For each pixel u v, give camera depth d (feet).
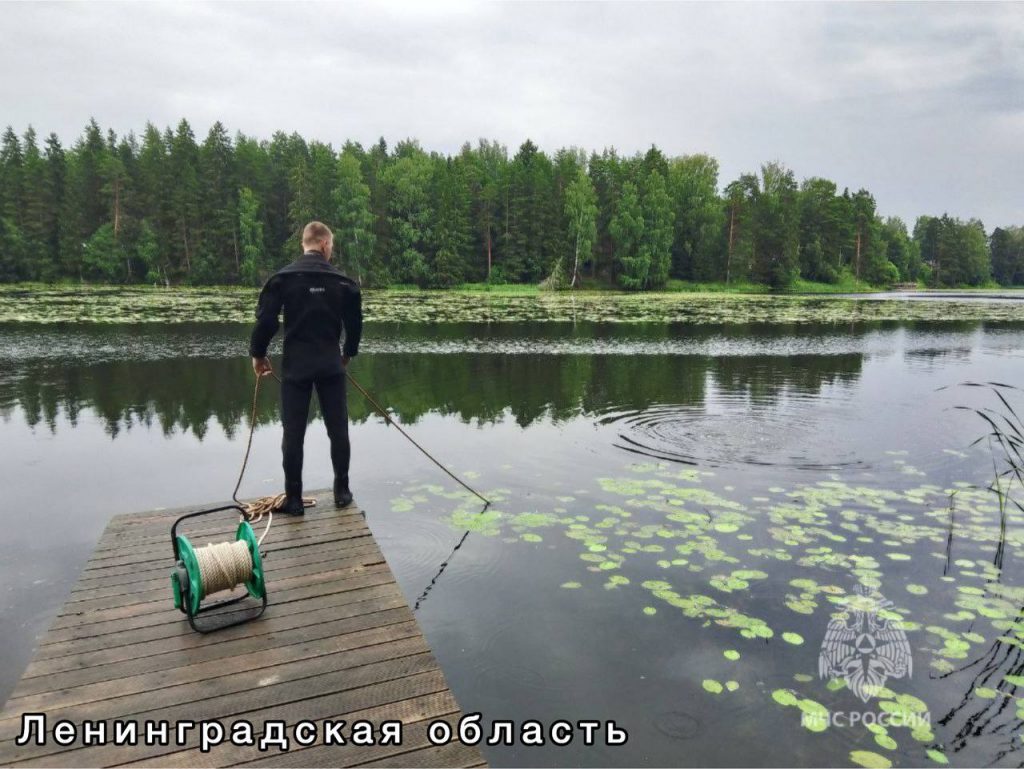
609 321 89.04
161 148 226.38
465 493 21.04
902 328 82.28
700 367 47.62
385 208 194.90
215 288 175.63
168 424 30.04
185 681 9.53
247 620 11.17
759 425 30.22
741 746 10.01
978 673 11.79
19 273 177.27
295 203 183.42
